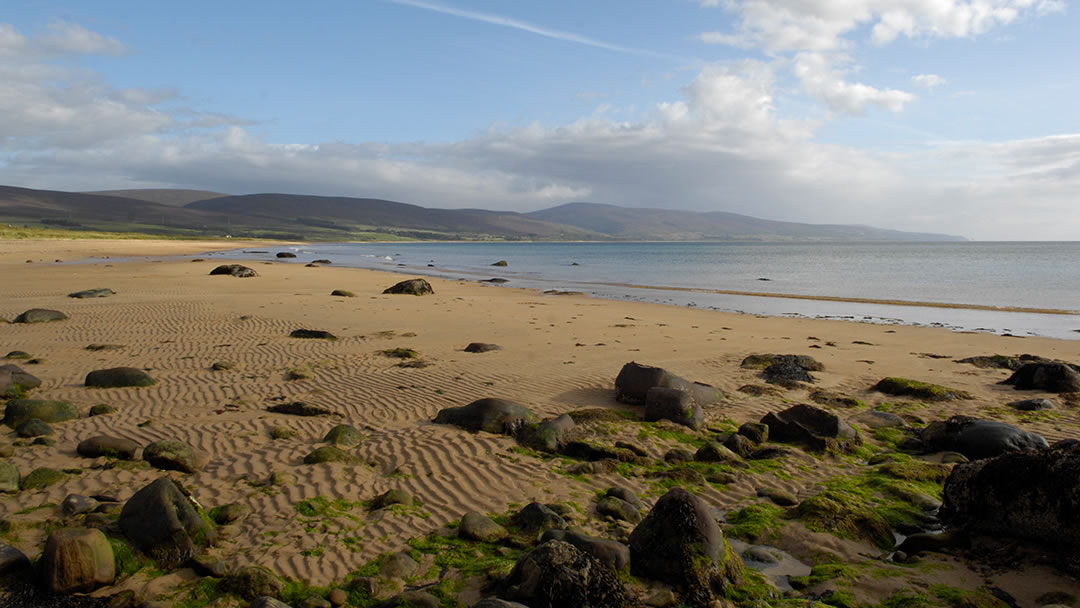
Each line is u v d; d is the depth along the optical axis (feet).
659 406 30.99
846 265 219.20
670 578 15.80
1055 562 16.85
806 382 39.78
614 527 18.93
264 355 44.93
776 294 109.09
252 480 22.24
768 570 17.49
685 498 16.97
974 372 43.60
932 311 85.46
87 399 32.63
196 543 16.85
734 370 42.63
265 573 15.51
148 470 22.53
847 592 15.96
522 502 20.99
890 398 36.55
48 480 21.01
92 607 14.30
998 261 247.70
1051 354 51.29
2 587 14.44
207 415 30.19
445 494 21.56
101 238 357.00
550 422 27.63
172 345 48.03
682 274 170.19
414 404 32.83
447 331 58.03
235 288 95.30
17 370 34.47
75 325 56.24
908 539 18.72
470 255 336.29
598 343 52.75
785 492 22.36
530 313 73.82
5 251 200.44
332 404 32.73
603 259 281.13
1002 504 18.34
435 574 16.26
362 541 17.97
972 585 16.20
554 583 14.38
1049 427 30.58
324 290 96.43
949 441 27.35
